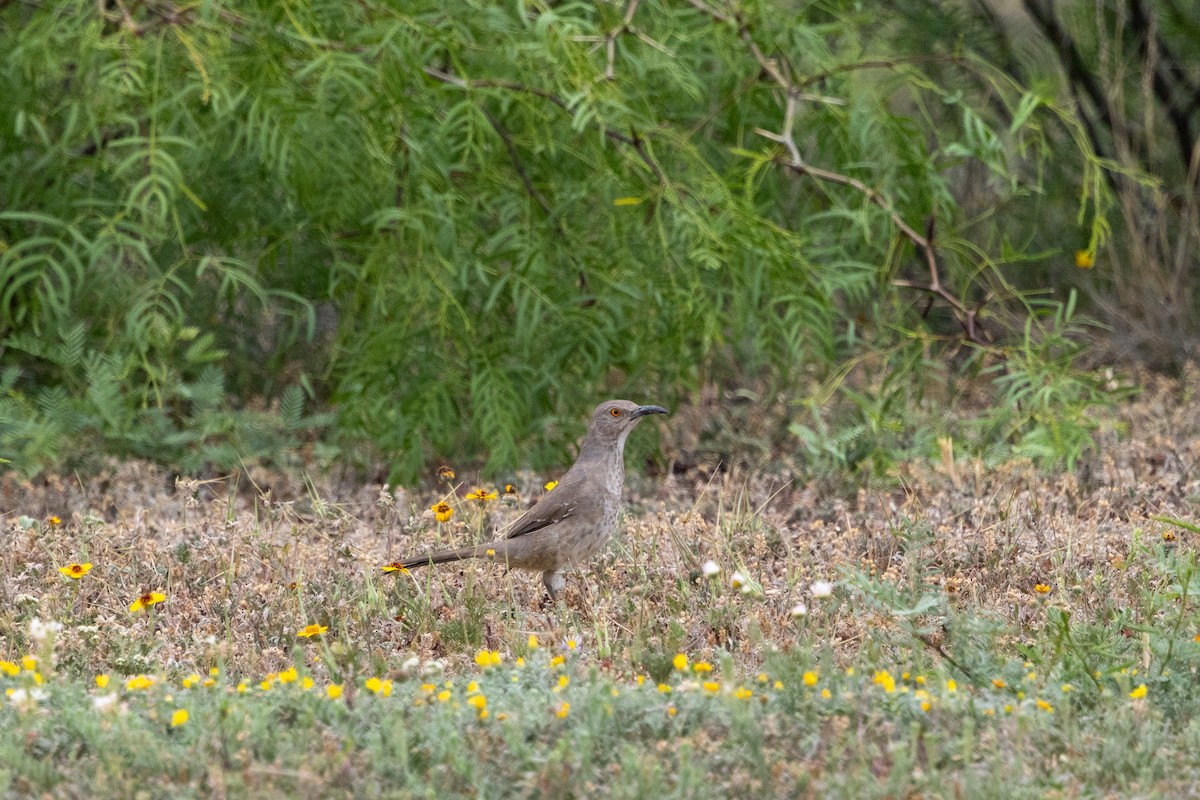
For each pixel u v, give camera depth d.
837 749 6.43
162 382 13.98
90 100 12.64
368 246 13.27
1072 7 17.33
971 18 17.59
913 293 17.64
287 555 10.33
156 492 13.09
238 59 12.47
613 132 13.17
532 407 13.88
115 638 8.46
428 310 13.24
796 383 15.11
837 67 13.58
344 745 6.57
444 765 6.32
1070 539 9.93
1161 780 6.39
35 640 8.29
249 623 9.09
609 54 12.73
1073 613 8.74
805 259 13.81
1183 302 16.69
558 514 9.79
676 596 9.41
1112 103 16.17
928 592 8.82
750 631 8.18
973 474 12.52
